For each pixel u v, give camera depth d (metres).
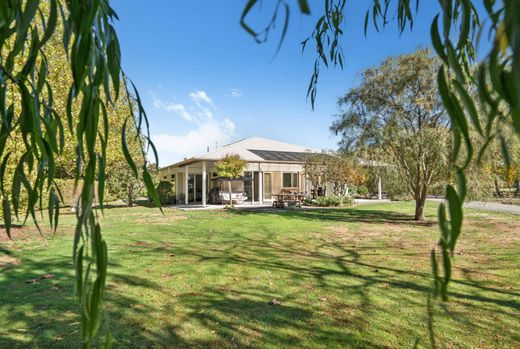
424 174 10.66
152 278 4.36
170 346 2.58
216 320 3.05
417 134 9.77
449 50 0.65
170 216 12.45
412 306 3.39
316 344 2.62
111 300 3.53
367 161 11.08
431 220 11.12
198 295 3.72
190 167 19.72
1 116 0.97
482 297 3.65
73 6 0.77
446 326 2.91
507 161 0.59
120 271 4.70
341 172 18.30
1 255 5.66
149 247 6.50
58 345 2.57
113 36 0.88
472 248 6.43
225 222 10.55
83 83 0.80
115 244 6.81
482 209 15.05
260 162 18.83
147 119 0.95
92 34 0.79
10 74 0.89
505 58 0.48
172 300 3.56
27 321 2.99
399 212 14.33
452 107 0.64
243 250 6.28
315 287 4.03
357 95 11.12
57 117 1.07
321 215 12.93
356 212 14.26
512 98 0.46
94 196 0.78
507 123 0.58
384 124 10.48
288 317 3.12
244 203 19.44
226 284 4.13
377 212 14.26
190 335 2.76
